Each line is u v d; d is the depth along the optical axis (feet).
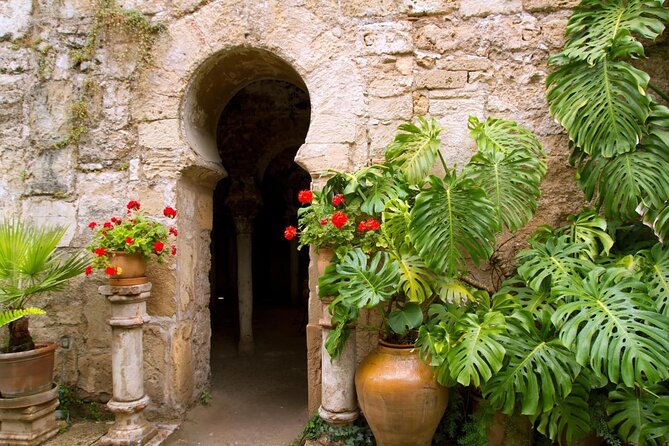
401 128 9.07
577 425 7.03
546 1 9.38
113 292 8.76
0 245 8.69
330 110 9.75
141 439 8.88
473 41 9.56
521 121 9.48
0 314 8.29
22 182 10.66
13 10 10.67
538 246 8.23
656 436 6.54
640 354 6.05
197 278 11.21
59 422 9.74
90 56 10.44
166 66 10.19
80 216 10.51
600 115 8.13
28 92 10.66
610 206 8.13
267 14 9.89
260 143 20.12
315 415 9.11
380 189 8.57
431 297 8.86
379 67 9.69
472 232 7.48
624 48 7.98
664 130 8.05
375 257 7.93
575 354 6.54
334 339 7.86
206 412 10.82
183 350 10.43
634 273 7.55
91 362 10.45
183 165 10.16
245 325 16.79
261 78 11.97
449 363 6.89
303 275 28.43
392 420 7.45
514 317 7.25
